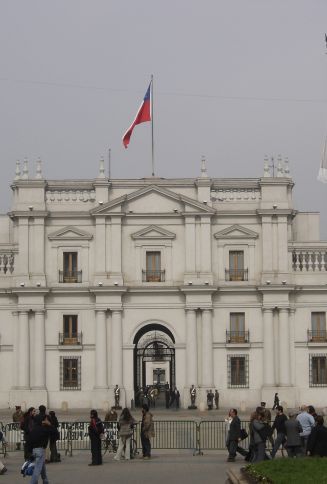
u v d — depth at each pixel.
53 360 128.12
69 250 129.00
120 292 128.12
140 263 129.38
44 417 59.00
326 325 129.00
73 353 128.25
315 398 128.00
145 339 142.38
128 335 128.62
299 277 129.88
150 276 129.12
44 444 54.09
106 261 128.75
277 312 128.75
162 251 129.50
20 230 128.38
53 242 129.00
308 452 58.34
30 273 128.25
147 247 129.38
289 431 64.31
